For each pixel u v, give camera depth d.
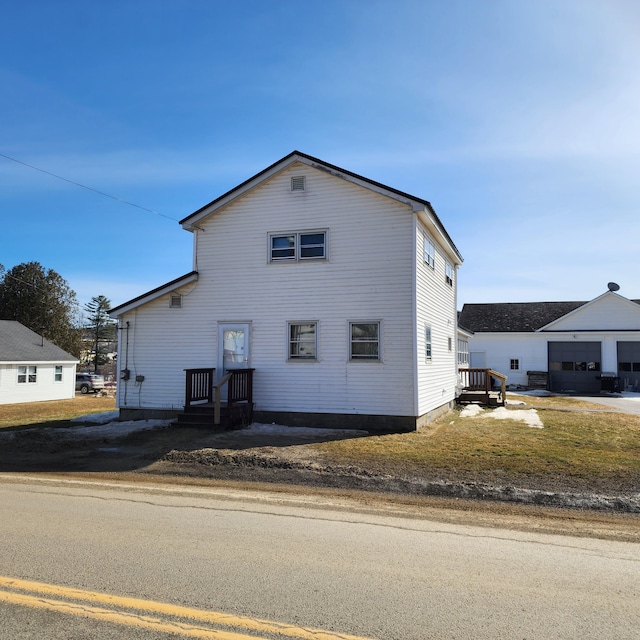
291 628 3.75
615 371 32.06
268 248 15.68
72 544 5.57
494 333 34.28
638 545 5.84
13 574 4.71
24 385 32.78
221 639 3.60
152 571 4.80
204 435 13.22
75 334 59.34
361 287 14.79
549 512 7.27
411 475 8.98
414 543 5.78
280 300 15.48
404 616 3.96
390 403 14.35
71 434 13.69
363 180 14.70
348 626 3.80
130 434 13.52
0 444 12.62
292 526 6.39
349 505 7.55
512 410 19.73
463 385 25.98
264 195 15.83
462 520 6.82
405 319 14.38
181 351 16.30
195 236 16.39
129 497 7.91
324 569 4.92
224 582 4.57
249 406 15.09
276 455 10.59
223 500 7.77
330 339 14.98
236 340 15.84
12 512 6.95
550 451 10.78
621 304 32.41
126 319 16.86
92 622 3.83
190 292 16.31
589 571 4.98
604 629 3.80
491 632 3.74
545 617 3.98
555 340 33.41
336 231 15.09
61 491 8.31
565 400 25.36
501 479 8.66
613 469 9.15
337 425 14.73
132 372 16.70
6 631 3.70
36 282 56.41
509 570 4.98
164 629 3.73
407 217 14.53
